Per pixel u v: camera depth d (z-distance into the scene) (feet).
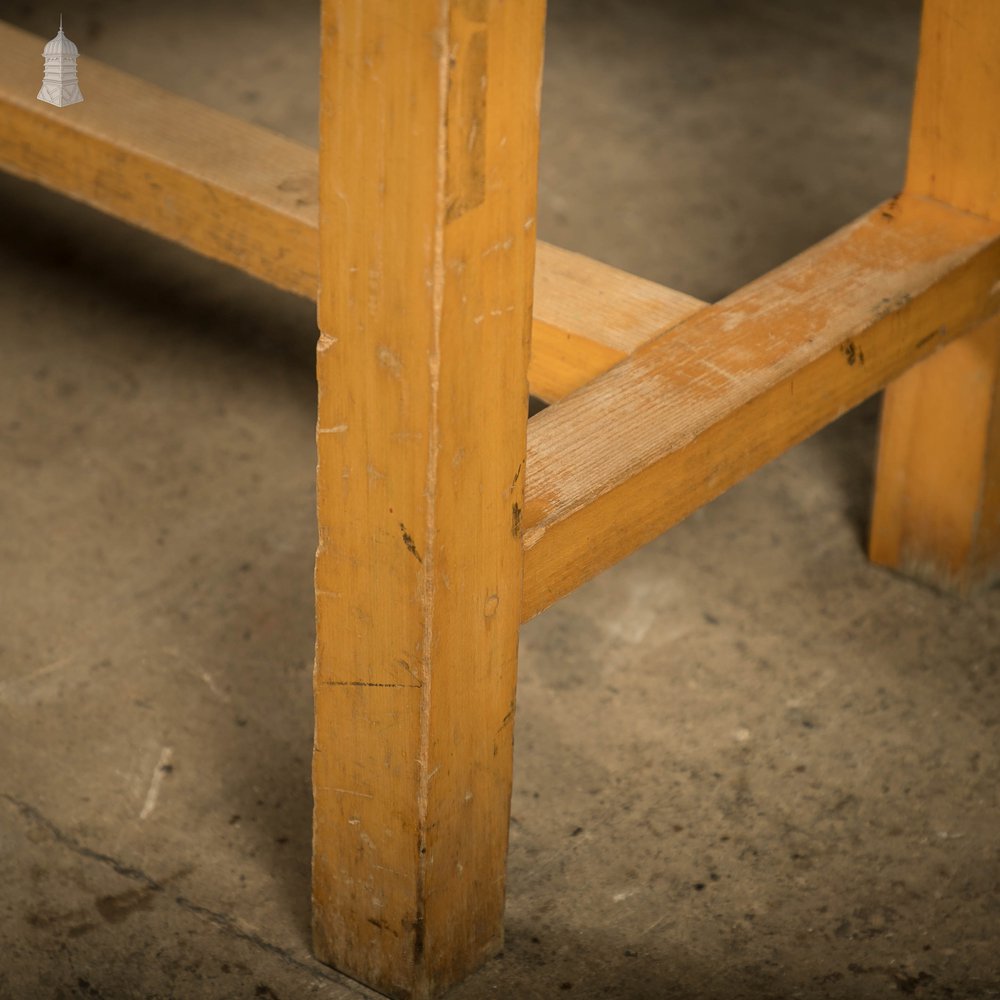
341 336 4.70
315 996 5.92
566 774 6.86
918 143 6.97
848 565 8.02
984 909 6.29
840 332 6.19
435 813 5.38
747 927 6.21
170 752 6.89
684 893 6.35
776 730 7.09
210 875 6.38
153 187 7.22
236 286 9.75
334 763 5.50
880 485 7.80
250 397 8.93
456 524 4.87
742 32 12.48
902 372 6.60
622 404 5.78
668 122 11.37
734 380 5.92
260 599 7.70
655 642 7.52
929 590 7.87
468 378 4.66
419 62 4.19
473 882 5.76
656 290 6.50
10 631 7.45
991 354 7.14
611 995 5.93
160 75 11.58
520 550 5.16
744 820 6.66
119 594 7.68
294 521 8.16
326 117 4.42
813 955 6.10
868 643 7.55
